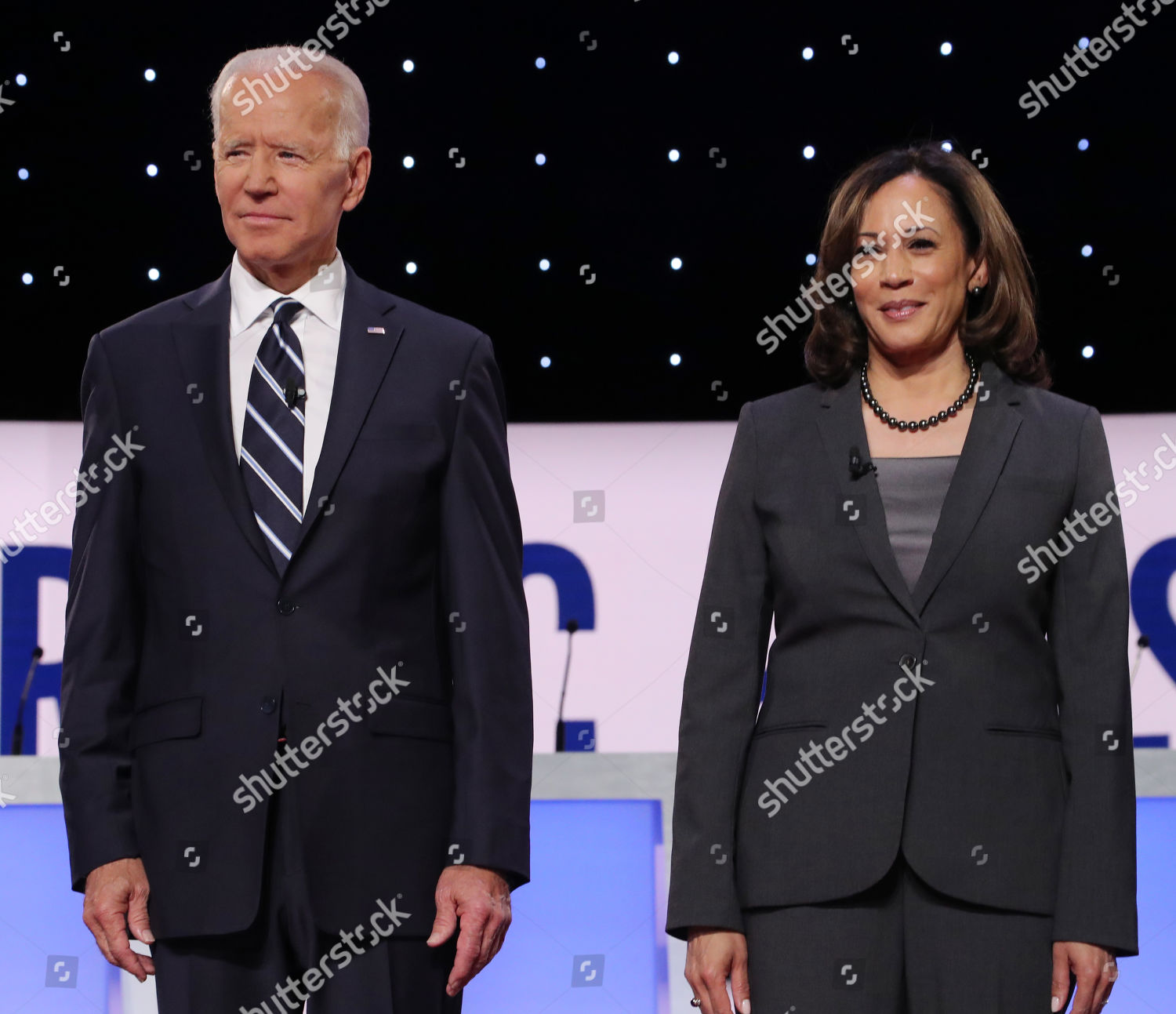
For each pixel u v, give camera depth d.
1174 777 11.46
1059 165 19.25
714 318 19.78
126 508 8.37
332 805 7.99
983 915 7.73
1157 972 11.23
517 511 8.93
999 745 7.91
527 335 19.86
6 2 18.73
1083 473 8.27
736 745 8.41
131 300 19.53
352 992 7.94
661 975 11.27
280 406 8.43
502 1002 11.22
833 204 8.93
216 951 7.90
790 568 8.36
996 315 8.60
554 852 11.41
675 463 19.89
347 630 8.16
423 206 19.52
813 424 8.63
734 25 19.17
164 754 8.03
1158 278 19.41
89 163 19.17
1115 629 8.12
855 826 7.86
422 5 19.09
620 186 19.53
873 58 19.14
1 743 18.83
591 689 19.45
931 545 8.12
